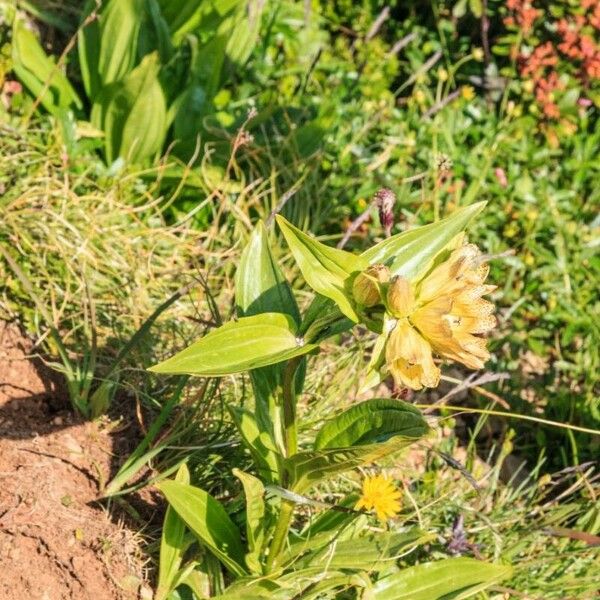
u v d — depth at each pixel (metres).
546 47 6.39
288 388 3.25
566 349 5.59
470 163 5.99
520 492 4.53
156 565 3.77
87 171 5.13
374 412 3.08
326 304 3.11
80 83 5.76
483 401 5.21
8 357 4.36
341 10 6.93
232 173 5.61
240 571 3.56
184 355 2.99
